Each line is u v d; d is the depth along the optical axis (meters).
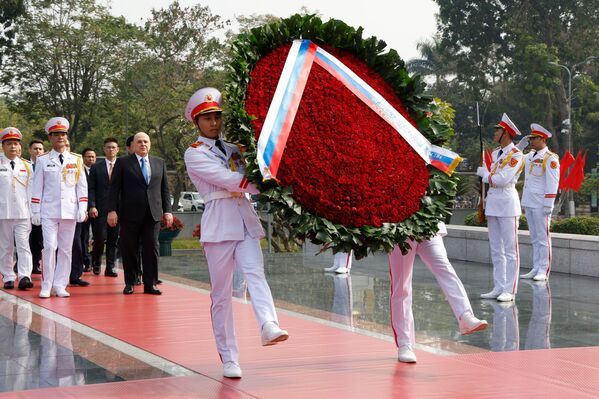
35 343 7.93
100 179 13.57
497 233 11.04
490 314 9.72
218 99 6.20
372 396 5.62
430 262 6.48
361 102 6.12
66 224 11.33
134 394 5.84
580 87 50.47
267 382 6.10
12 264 12.55
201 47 38.22
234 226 6.07
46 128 11.31
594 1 50.06
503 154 10.93
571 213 48.34
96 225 13.59
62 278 11.45
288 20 6.26
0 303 10.70
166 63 38.47
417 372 6.39
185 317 9.42
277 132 5.78
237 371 6.25
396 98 6.35
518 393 5.71
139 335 8.29
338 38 6.36
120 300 10.91
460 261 16.19
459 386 5.91
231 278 6.25
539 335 8.34
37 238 14.32
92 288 12.25
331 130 5.92
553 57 48.44
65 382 6.30
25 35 40.38
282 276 13.62
